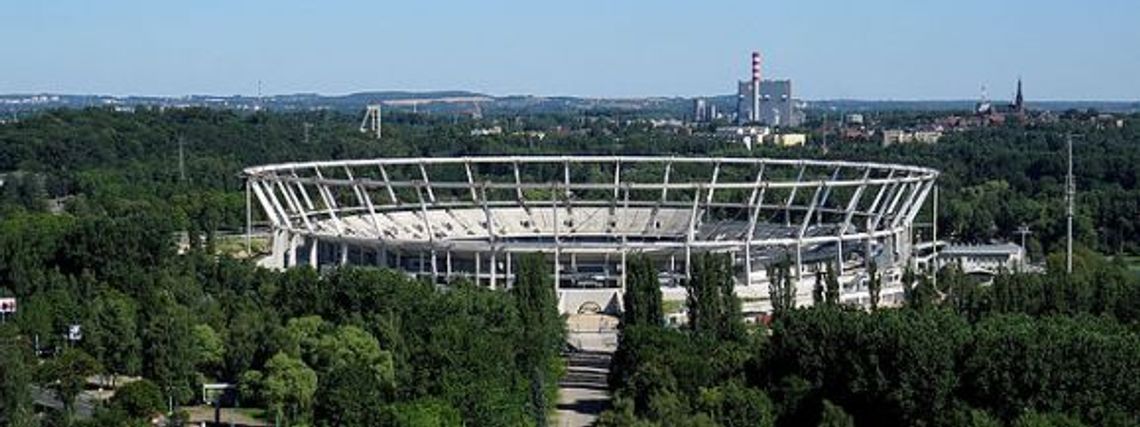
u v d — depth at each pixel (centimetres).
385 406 19588
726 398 19538
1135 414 19338
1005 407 19425
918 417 19688
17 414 19750
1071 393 19338
